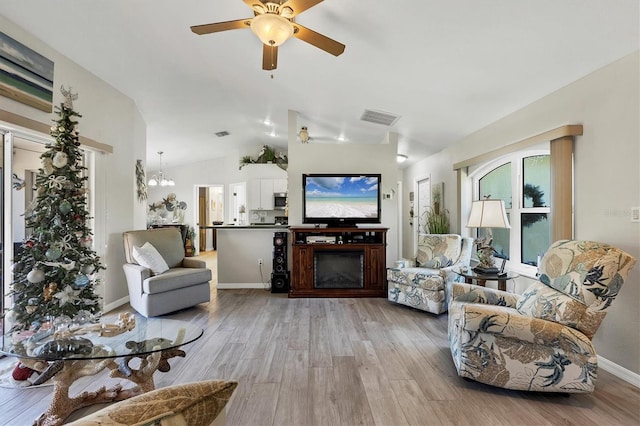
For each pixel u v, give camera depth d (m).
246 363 2.55
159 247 4.21
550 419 1.86
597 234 2.45
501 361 2.09
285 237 4.93
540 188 3.43
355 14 2.41
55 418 1.87
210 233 10.55
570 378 1.96
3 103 2.62
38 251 2.47
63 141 2.61
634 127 2.18
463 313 2.16
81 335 2.08
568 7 1.95
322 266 4.71
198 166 9.48
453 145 4.91
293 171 5.09
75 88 3.43
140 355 1.84
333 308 4.05
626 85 2.22
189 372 2.41
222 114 5.52
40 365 2.14
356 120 4.91
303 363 2.55
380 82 3.46
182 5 2.59
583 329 1.96
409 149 5.91
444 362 2.57
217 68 3.71
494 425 1.81
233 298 4.53
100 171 3.84
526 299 2.38
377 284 4.60
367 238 4.75
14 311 2.43
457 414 1.91
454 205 4.87
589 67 2.43
